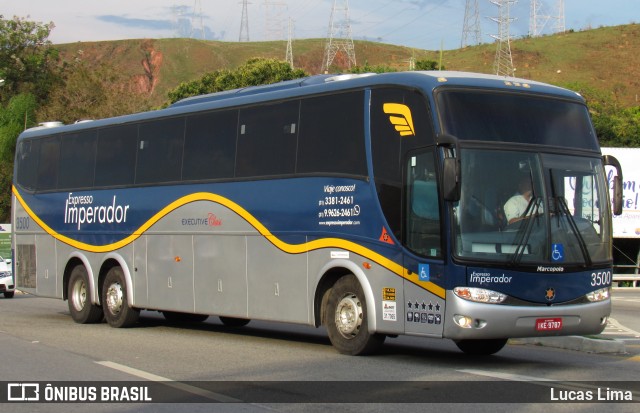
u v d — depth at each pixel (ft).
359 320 39.81
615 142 154.20
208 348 44.57
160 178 53.31
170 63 534.78
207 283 48.96
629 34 407.03
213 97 51.78
